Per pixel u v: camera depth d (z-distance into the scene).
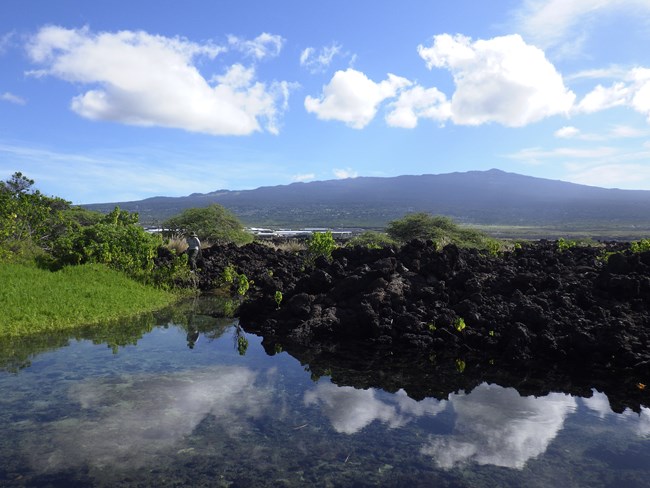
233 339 9.61
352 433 5.29
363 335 9.99
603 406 6.35
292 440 5.07
